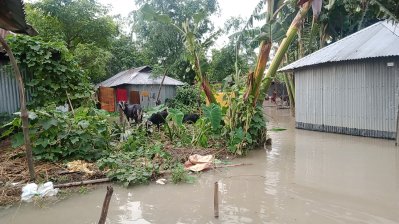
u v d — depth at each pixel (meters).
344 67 10.80
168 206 4.59
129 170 5.78
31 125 6.27
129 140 7.72
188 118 11.02
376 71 9.82
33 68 8.58
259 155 7.83
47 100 8.73
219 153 7.78
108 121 8.48
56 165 6.12
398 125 8.59
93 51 19.88
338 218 4.04
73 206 4.61
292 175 6.03
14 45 8.33
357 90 10.41
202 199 4.85
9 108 8.67
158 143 8.01
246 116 8.20
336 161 7.05
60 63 8.99
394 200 4.61
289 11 13.65
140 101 19.91
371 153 7.77
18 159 6.44
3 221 4.13
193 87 20.34
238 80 8.89
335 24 17.05
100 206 4.62
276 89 31.03
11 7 4.07
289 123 14.77
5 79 8.57
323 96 11.68
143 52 26.92
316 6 7.92
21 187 5.07
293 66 12.45
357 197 4.76
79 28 20.98
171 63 24.27
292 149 8.54
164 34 23.44
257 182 5.63
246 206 4.52
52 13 19.91
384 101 9.66
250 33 9.35
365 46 10.12
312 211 4.27
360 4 12.41
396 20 8.48
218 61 18.94
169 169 6.27
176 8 23.67
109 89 19.81
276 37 8.49
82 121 6.67
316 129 12.09
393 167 6.40
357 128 10.51
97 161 6.12
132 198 4.93
